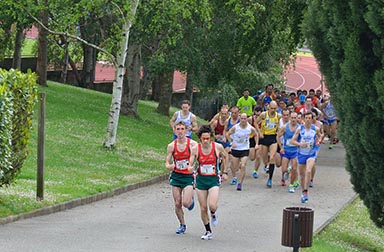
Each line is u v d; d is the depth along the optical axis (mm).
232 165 39406
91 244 23938
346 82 26953
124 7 44812
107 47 47406
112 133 45969
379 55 26016
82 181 34844
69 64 98562
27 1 44094
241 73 74750
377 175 27359
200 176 25938
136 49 63344
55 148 42562
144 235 25906
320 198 37312
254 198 36062
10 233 24766
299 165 36094
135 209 31266
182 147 26141
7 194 29391
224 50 62531
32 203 28672
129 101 64500
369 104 26531
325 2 27656
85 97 70750
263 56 65750
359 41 26578
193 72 63469
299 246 22906
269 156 41781
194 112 88625
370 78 26531
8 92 26344
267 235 27203
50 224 26844
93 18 63625
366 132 26859
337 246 26953
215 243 25281
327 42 28125
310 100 48469
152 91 92625
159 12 46938
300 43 63531
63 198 30516
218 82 67125
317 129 36000
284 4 60344
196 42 60750
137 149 48125
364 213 35031
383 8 25250
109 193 33969
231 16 61438
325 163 52156
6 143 26359
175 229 27375
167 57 60750
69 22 44625
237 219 30172
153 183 38844
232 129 38781
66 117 54812
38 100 30656
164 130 61375
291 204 34938
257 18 60438
